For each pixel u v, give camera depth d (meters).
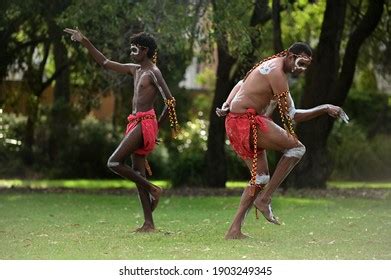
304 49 19.14
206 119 55.53
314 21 44.06
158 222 24.28
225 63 40.03
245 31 32.84
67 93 51.19
